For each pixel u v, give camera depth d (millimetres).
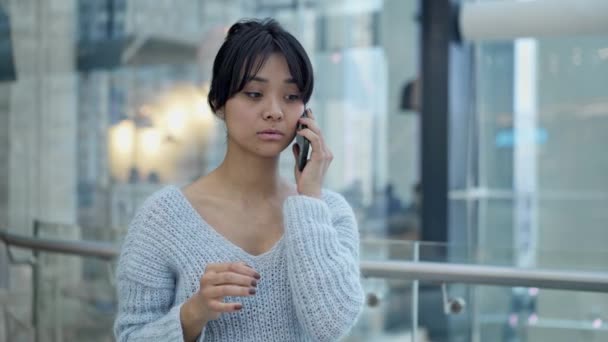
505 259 2365
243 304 1391
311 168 1449
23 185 5199
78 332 2975
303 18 5992
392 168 5852
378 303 2770
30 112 5258
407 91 5785
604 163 5586
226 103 1425
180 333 1298
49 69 5359
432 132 5512
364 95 5902
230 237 1433
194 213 1431
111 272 2822
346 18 5914
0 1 5102
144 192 5867
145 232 1409
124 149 5785
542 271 2229
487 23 5242
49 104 5355
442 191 5527
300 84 1412
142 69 5883
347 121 5945
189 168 6016
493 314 2648
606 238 5605
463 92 5715
